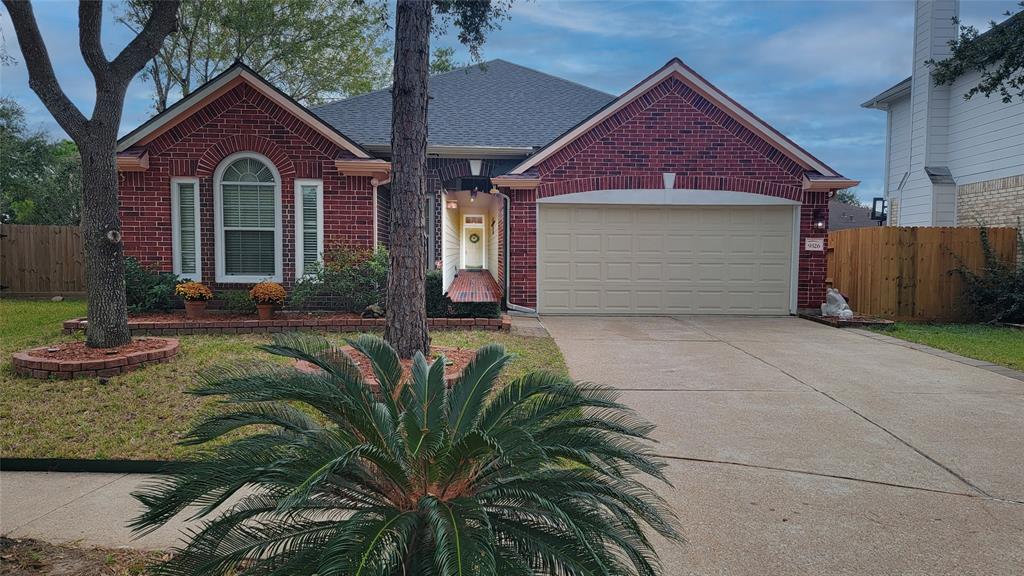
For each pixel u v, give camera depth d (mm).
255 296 10008
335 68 23484
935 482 4445
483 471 2660
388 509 2459
